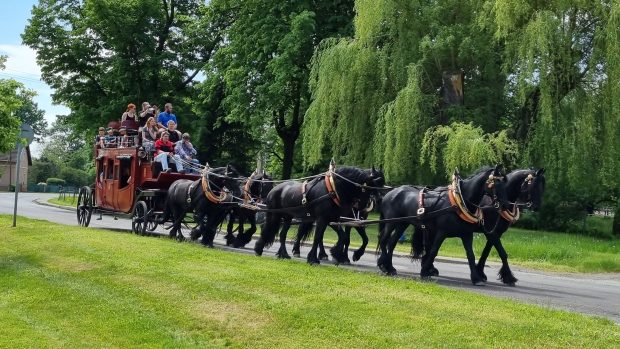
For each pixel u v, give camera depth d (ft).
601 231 115.24
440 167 91.40
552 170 85.92
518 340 24.34
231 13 134.82
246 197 60.70
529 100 90.79
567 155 84.33
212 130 143.54
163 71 144.25
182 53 147.54
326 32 112.98
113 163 72.59
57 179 308.60
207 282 34.32
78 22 141.28
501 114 99.50
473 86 97.04
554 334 25.11
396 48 93.81
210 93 131.64
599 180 88.38
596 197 112.57
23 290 35.32
